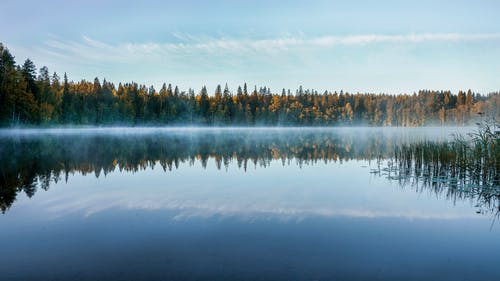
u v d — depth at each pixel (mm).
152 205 8320
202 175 13305
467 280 4383
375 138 40938
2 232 6316
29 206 8297
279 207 8047
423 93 117750
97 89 86625
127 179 12375
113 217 7270
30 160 18016
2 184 11352
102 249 5441
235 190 10258
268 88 115938
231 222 6844
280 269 4680
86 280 4391
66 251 5383
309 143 33031
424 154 15094
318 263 4871
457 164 12680
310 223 6754
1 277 4480
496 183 10992
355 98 117125
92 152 22859
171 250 5379
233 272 4586
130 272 4609
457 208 8023
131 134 55812
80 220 7066
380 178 12430
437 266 4777
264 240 5797
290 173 13781
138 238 5938
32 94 57781
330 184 11273
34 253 5309
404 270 4664
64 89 73688
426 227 6508
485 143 11719
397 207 8062
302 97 114500
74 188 10656
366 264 4848
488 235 6086
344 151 24016
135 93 93312
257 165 16328
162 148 26906
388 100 113500
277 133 61875
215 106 100125
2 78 53781
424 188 10547
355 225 6629
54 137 42344
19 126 55375
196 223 6781
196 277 4449
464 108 99812
